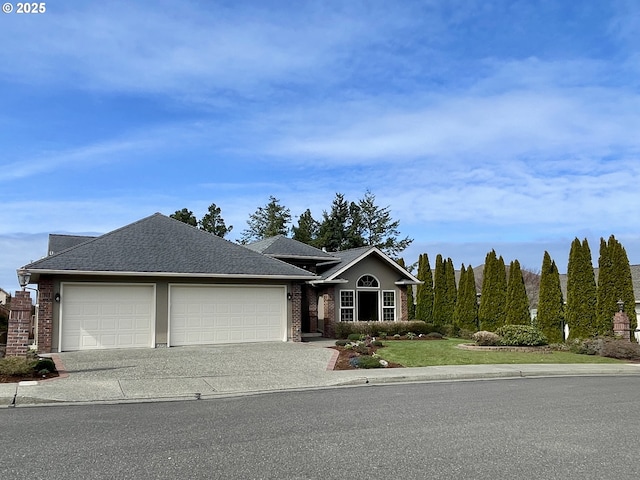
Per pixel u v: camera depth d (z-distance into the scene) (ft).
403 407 33.14
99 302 61.87
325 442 24.04
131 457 21.40
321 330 87.40
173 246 69.77
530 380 48.24
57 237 95.96
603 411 32.19
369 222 179.22
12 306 48.01
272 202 203.41
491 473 19.79
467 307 101.50
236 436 25.11
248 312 69.77
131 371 46.93
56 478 18.79
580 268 83.97
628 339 73.10
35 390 37.50
